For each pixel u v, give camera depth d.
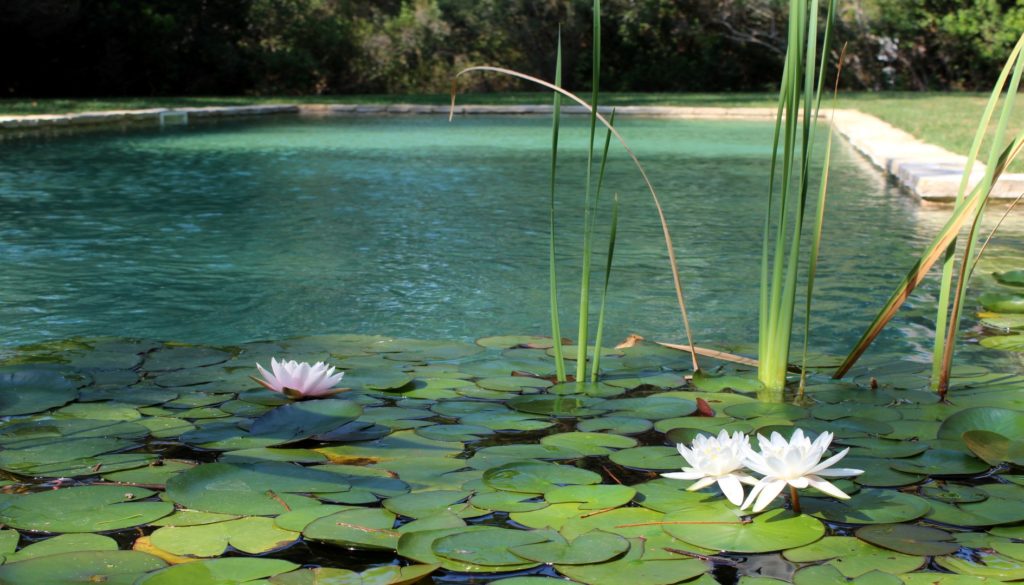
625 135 11.79
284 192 6.32
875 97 16.83
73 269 3.86
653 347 2.67
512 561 1.34
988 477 1.69
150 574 1.29
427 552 1.36
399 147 9.90
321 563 1.35
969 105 13.91
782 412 2.05
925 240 4.57
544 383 2.30
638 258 4.14
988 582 1.29
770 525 1.46
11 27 16.16
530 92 21.27
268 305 3.26
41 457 1.75
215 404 2.08
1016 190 5.72
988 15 19.08
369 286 3.57
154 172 7.44
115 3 17.56
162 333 2.90
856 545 1.41
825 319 3.09
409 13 20.98
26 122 10.69
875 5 19.78
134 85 18.58
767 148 9.91
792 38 2.13
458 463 1.75
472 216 5.33
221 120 14.16
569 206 5.73
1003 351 2.65
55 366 2.35
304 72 19.81
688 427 1.94
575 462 1.77
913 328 2.96
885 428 1.94
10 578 1.27
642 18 20.70
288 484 1.62
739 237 4.66
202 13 19.16
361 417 2.02
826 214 5.46
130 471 1.69
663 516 1.50
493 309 3.22
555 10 20.88
